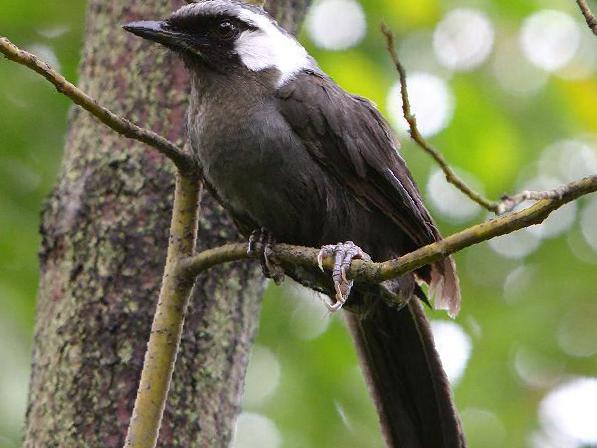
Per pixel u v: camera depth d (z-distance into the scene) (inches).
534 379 610.2
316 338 588.1
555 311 614.9
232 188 379.9
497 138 554.9
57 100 568.7
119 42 426.6
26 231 562.3
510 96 572.1
